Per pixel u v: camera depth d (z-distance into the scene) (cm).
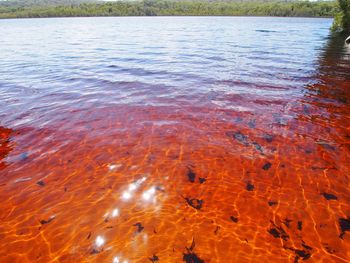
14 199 367
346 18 2462
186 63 1201
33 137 527
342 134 536
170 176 412
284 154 468
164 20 5653
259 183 397
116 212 343
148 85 865
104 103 704
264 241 300
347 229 317
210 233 311
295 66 1129
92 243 300
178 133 541
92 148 489
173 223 325
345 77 950
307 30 3006
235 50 1581
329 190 382
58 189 386
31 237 309
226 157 460
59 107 678
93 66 1148
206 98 736
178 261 276
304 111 645
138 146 495
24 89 827
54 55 1430
